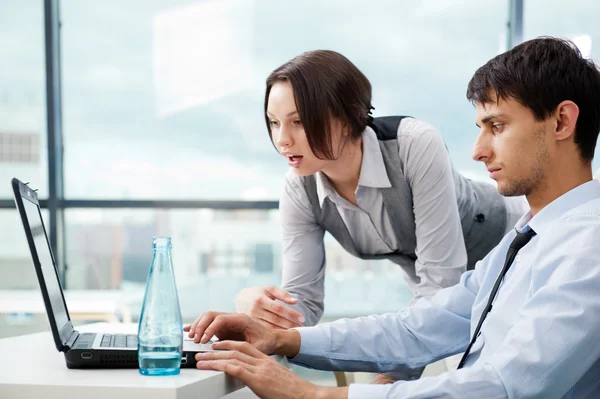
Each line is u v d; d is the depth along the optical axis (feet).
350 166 5.74
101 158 14.90
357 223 6.18
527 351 3.34
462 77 14.69
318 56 5.18
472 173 14.58
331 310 14.40
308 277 6.34
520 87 3.64
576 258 3.39
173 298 3.55
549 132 3.66
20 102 14.61
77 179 14.88
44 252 4.07
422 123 5.90
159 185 14.94
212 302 14.73
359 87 5.28
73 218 14.66
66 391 3.24
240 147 14.93
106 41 14.88
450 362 6.30
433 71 14.71
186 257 14.71
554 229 3.60
